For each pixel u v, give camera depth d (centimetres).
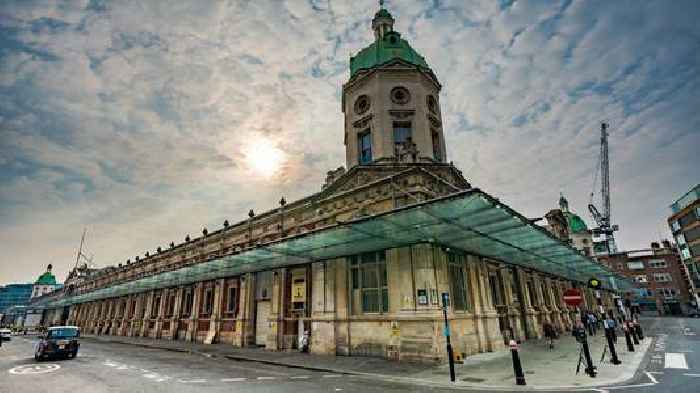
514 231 1402
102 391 922
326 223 1902
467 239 1493
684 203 6228
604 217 9612
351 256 1742
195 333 2706
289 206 2188
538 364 1241
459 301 1611
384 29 2473
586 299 3928
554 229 3844
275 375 1163
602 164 9638
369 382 1019
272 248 1619
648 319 5328
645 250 7388
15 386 1005
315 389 917
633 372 1055
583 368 1136
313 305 1800
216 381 1052
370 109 2067
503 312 2027
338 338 1642
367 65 2195
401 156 1844
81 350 2200
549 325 1759
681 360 1265
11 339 3809
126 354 1933
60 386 997
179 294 3075
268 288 2272
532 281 2647
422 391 878
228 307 2519
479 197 982
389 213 1130
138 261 4069
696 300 6172
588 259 2392
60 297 5441
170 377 1131
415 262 1462
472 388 905
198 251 3045
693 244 6031
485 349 1591
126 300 4088
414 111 2008
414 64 2095
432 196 1597
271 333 1986
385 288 1571
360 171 1805
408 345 1379
